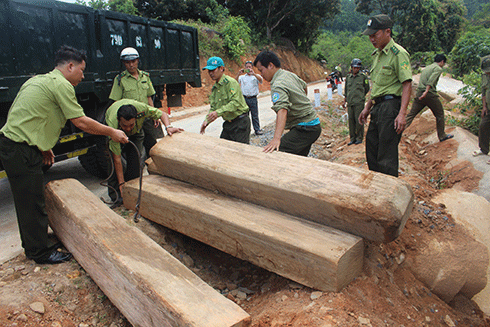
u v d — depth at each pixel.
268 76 3.68
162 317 2.18
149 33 6.05
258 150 3.28
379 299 2.67
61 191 3.44
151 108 4.05
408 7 31.88
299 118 3.72
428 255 3.43
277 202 3.00
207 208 3.19
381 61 3.61
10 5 3.89
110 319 2.78
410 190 2.56
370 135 3.92
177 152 3.61
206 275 3.59
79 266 3.12
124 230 2.91
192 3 23.41
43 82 2.84
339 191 2.59
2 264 3.12
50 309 2.66
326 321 2.31
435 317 2.96
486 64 5.69
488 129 5.77
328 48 38.22
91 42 4.90
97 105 5.28
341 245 2.54
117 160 3.93
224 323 1.99
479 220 4.03
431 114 7.78
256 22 28.84
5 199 4.87
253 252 2.90
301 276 2.66
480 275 3.44
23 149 2.78
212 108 4.90
